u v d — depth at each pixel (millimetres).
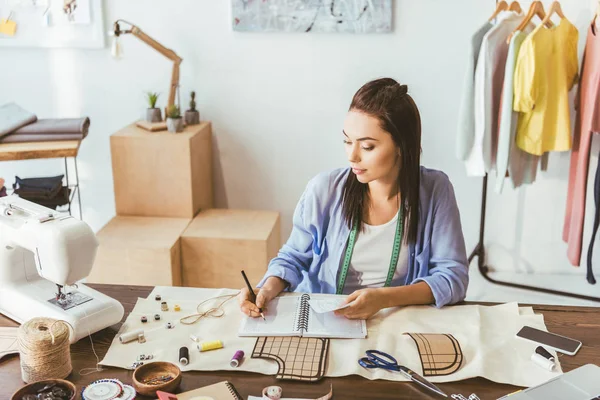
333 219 1957
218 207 3801
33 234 1620
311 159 3678
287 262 1979
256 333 1653
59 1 3477
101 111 3680
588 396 1391
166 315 1754
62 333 1468
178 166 3281
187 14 3488
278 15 3416
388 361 1550
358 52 3469
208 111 3639
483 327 1706
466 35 3398
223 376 1506
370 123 1725
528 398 1372
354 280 1983
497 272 3740
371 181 1865
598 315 1785
